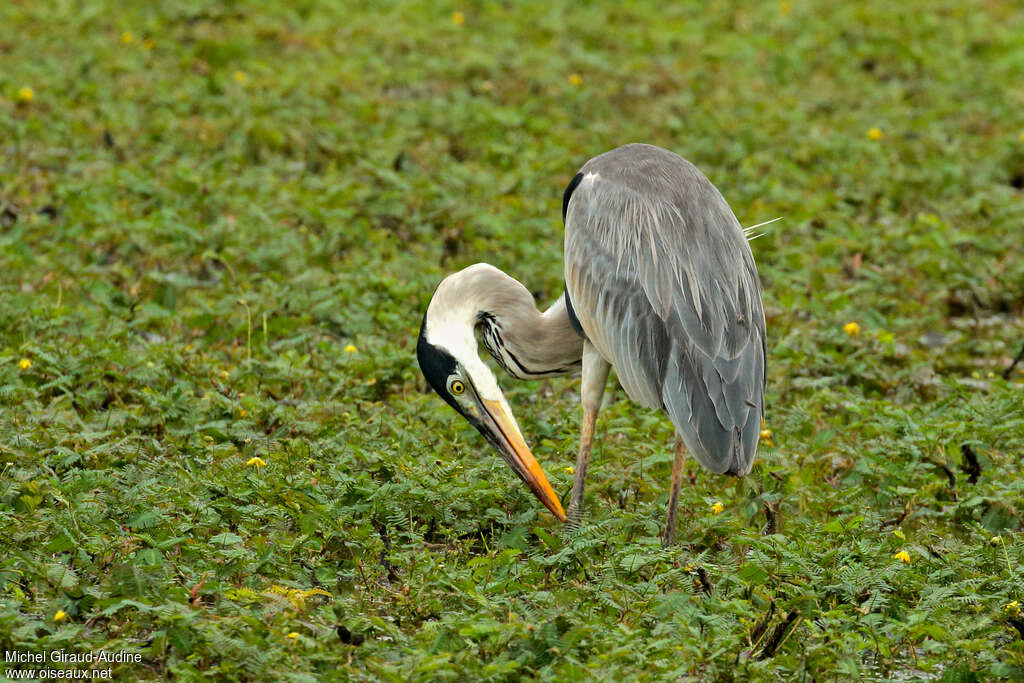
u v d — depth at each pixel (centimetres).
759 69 2598
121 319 1397
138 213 1700
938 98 2448
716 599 881
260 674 762
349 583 902
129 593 821
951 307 1673
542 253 1625
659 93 2444
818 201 1861
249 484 997
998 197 1920
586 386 1032
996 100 2430
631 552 937
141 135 1978
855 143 2125
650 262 987
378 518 995
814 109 2386
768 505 1039
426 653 791
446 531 992
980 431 1173
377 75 2353
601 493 1077
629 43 2720
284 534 944
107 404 1205
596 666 781
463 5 2891
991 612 897
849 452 1146
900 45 2709
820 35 2831
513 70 2466
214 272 1594
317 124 2070
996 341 1548
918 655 888
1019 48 2783
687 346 959
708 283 976
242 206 1703
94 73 2267
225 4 2738
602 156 1066
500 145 2030
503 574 927
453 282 1068
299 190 1777
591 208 1029
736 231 1018
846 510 1077
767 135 2167
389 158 1934
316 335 1395
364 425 1158
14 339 1298
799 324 1487
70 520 909
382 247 1633
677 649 806
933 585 926
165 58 2383
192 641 786
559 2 2959
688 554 977
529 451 1050
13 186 1742
